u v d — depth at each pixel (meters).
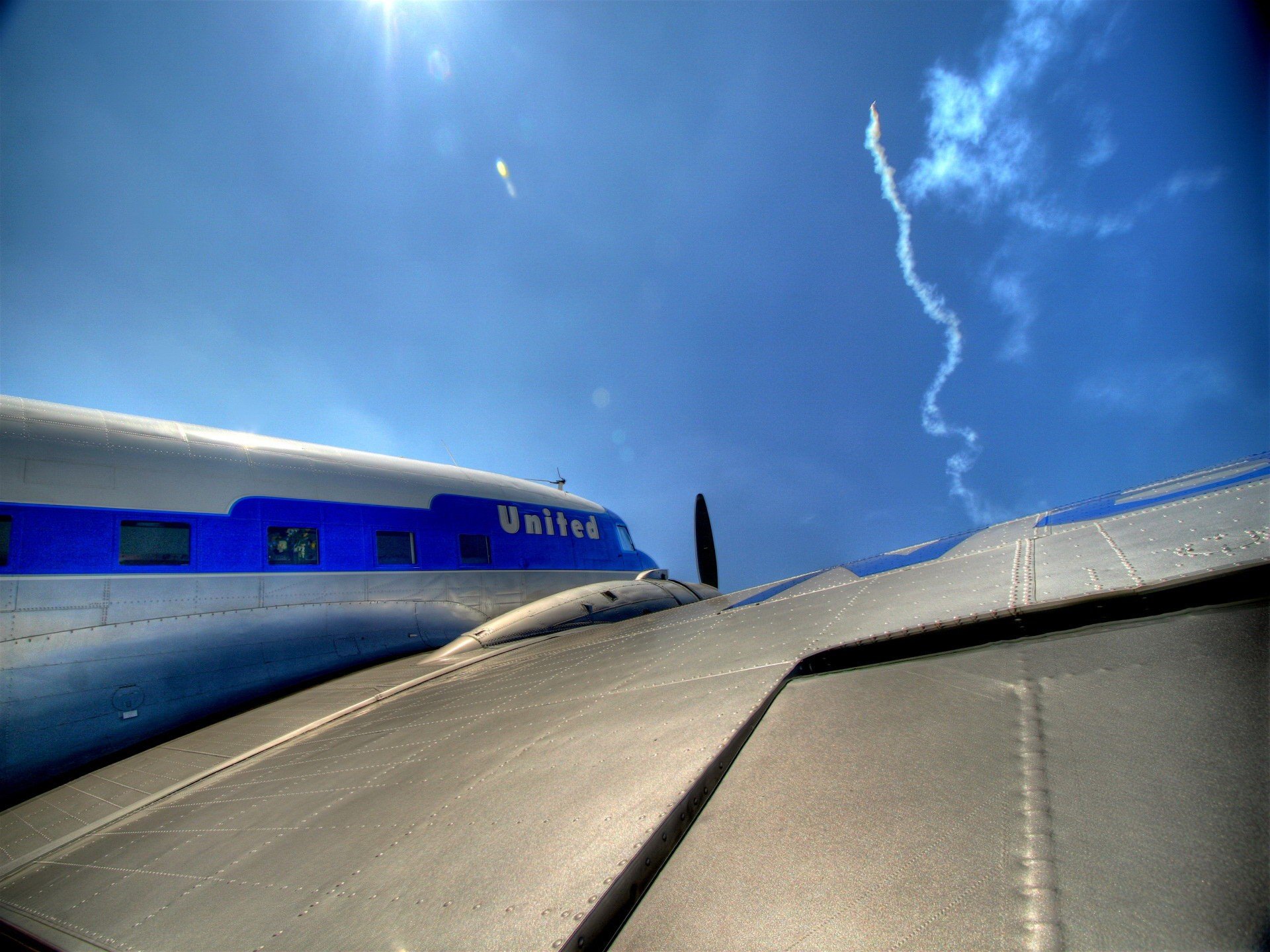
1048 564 3.26
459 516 11.50
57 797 5.43
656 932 1.28
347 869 2.04
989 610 2.61
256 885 2.20
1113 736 1.57
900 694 2.18
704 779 1.80
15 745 5.86
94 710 6.36
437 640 9.97
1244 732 1.43
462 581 10.93
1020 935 1.04
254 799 3.55
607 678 3.85
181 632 7.19
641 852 1.46
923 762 1.67
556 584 12.82
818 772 1.77
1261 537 2.53
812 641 3.13
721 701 2.52
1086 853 1.19
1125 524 3.66
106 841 3.68
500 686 4.87
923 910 1.15
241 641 7.67
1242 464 4.75
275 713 6.59
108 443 7.33
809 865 1.36
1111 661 1.98
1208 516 3.23
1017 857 1.22
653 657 4.12
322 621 8.62
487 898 1.51
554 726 3.02
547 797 2.08
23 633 6.12
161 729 6.77
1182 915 0.99
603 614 9.71
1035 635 2.36
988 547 4.60
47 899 2.90
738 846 1.50
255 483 8.55
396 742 3.87
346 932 1.59
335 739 4.66
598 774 2.14
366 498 9.96
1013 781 1.48
